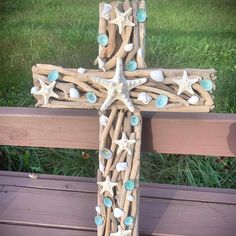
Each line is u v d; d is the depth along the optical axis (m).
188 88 0.80
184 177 1.51
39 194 1.18
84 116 0.98
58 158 1.62
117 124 0.85
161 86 0.81
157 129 0.97
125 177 0.87
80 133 1.00
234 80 1.55
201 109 0.82
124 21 0.80
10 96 1.67
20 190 1.20
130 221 0.89
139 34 0.82
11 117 1.00
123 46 0.82
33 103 1.66
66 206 1.13
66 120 0.99
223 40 1.54
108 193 0.89
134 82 0.80
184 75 0.80
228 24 1.53
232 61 1.55
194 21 1.54
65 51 1.62
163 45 1.57
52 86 0.83
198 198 1.16
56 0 1.58
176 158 1.57
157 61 1.58
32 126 1.01
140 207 1.12
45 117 1.00
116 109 0.84
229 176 1.52
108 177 0.87
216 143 0.96
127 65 0.82
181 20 1.54
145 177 1.52
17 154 1.63
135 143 0.86
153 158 1.57
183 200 1.15
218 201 1.15
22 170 1.60
